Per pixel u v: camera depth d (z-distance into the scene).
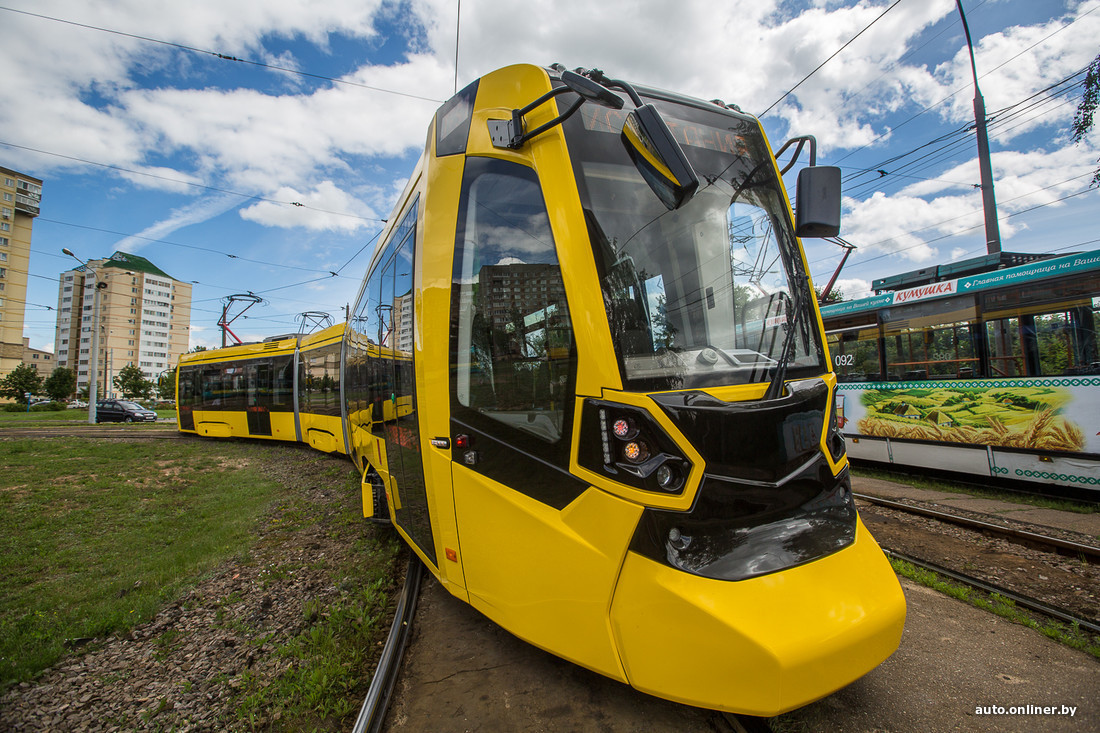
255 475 10.16
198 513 7.06
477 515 2.96
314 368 13.44
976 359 8.03
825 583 2.36
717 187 3.07
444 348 3.24
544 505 2.66
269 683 3.02
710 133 3.23
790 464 2.50
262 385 15.80
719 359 2.66
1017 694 2.82
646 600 2.29
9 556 5.34
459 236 3.23
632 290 2.59
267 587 4.43
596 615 2.43
